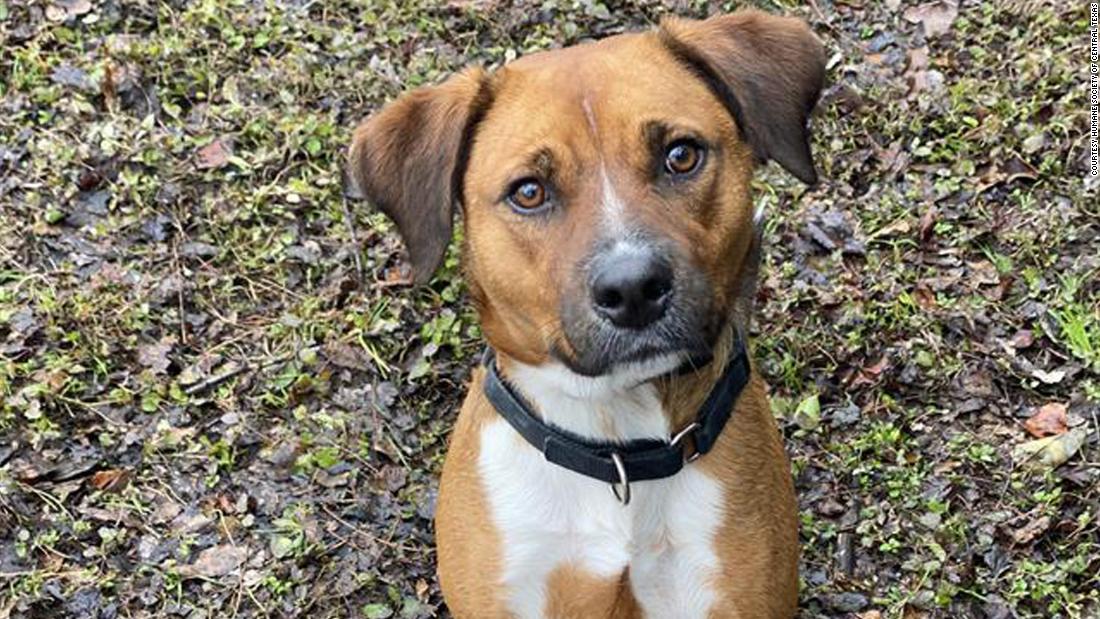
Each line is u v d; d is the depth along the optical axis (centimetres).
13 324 151
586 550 114
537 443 112
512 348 111
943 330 152
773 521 115
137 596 135
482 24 181
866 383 149
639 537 113
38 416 144
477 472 115
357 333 151
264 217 161
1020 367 149
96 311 152
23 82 171
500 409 113
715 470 113
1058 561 135
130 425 146
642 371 107
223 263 158
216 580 136
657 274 103
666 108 107
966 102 172
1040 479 141
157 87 173
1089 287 155
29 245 158
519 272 108
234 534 139
